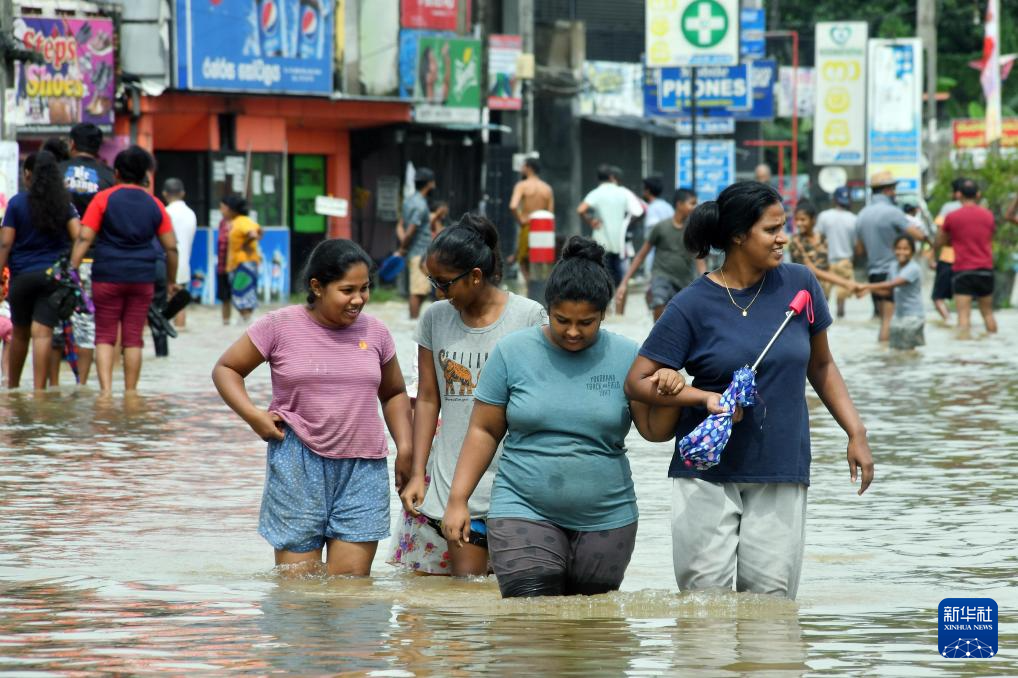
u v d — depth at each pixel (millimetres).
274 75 77438
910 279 50406
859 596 17000
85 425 31688
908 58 103250
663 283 51156
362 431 18812
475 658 13641
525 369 16828
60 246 36562
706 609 15836
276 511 18688
